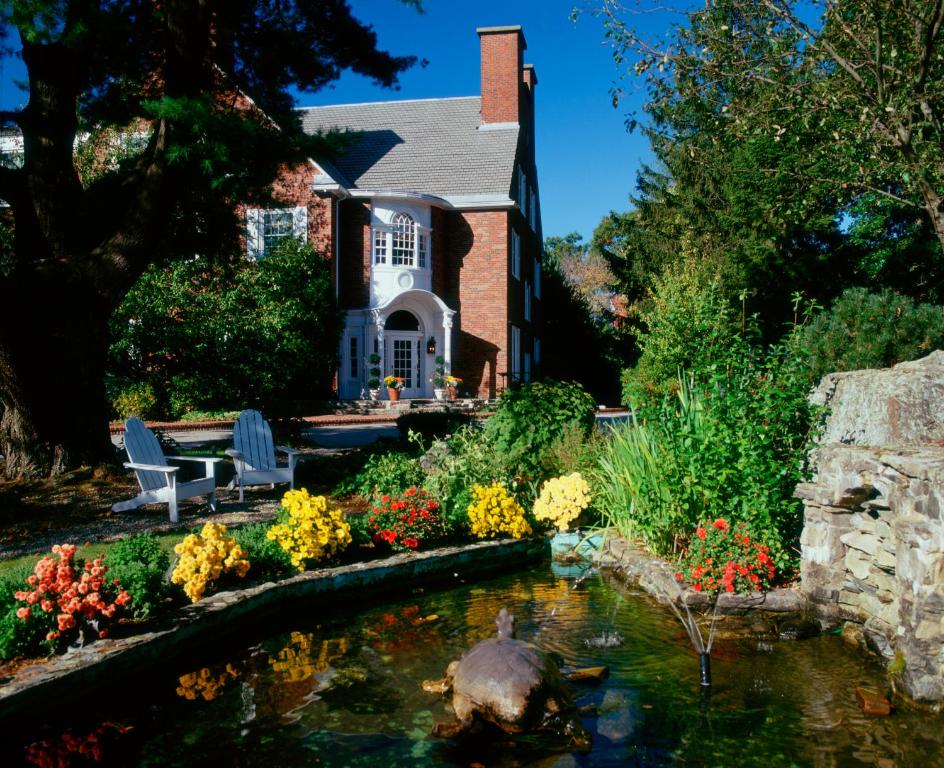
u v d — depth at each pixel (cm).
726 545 607
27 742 397
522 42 3042
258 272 2180
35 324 995
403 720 420
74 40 870
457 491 855
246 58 1161
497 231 2656
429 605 630
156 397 2058
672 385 820
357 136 1038
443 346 2630
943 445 528
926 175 956
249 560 620
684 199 2511
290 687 465
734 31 988
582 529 832
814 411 635
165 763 376
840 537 560
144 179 1029
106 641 471
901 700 437
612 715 421
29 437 1018
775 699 441
